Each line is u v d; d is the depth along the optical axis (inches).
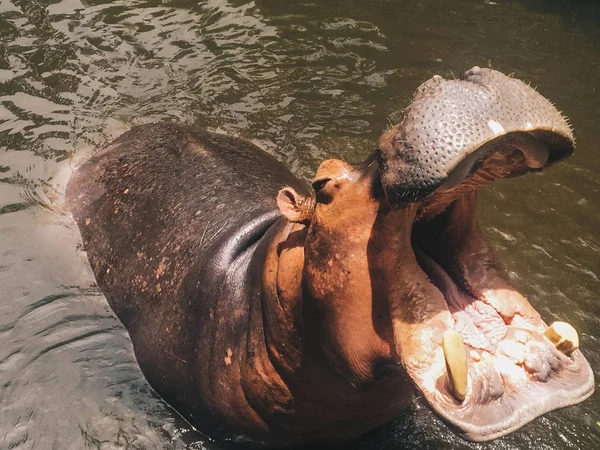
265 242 195.6
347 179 156.3
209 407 209.6
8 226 295.7
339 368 171.0
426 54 405.4
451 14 444.5
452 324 144.3
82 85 376.2
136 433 220.4
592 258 280.1
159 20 426.3
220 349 204.5
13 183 317.1
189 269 226.7
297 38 415.8
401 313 148.5
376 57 402.0
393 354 157.2
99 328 252.2
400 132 136.5
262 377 191.8
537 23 439.5
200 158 271.6
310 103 366.3
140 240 254.5
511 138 133.7
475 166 137.6
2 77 380.2
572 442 212.7
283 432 201.9
